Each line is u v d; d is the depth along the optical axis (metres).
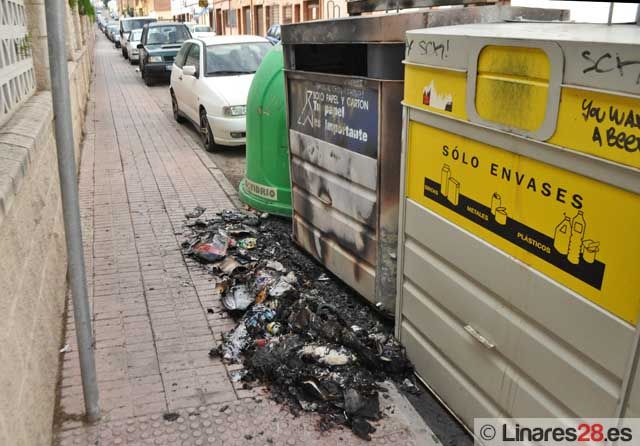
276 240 5.52
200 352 3.65
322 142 4.36
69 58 11.26
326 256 4.62
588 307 2.04
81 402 3.16
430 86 2.82
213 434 2.92
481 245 2.60
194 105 10.16
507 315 2.50
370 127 3.67
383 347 3.56
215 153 9.53
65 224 2.75
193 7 50.59
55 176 4.62
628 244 1.86
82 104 12.43
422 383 3.32
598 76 1.87
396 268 3.70
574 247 2.08
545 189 2.19
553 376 2.27
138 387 3.29
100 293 4.46
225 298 4.23
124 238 5.59
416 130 3.04
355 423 2.99
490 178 2.49
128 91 17.50
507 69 2.28
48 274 3.61
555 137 2.08
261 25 32.75
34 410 2.57
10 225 2.55
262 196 6.20
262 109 5.93
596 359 2.04
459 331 2.89
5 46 3.89
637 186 1.80
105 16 84.38
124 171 8.12
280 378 3.31
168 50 18.53
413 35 2.91
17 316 2.48
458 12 3.33
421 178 3.04
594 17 6.68
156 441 2.87
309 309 3.89
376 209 3.74
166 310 4.20
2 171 2.57
